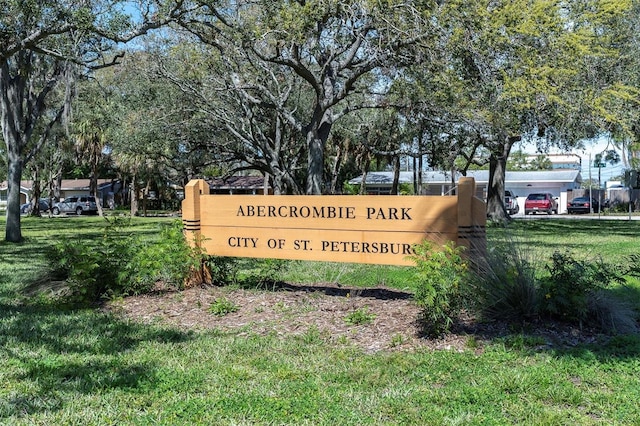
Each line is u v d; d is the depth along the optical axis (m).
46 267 9.92
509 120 14.79
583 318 5.82
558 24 13.49
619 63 16.58
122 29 12.27
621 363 4.91
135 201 44.00
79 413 4.13
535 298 5.88
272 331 6.21
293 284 8.64
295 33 14.72
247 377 4.84
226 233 8.02
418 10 13.79
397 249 6.93
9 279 10.20
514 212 40.69
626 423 3.81
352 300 7.25
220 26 17.73
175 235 8.11
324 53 17.03
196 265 7.93
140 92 23.22
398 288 8.33
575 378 4.66
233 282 8.46
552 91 13.39
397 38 14.38
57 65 18.75
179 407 4.19
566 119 15.21
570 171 51.50
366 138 26.89
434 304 5.52
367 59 16.75
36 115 19.61
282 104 20.41
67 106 15.72
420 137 22.34
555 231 21.50
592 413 4.01
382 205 7.00
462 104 14.77
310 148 18.84
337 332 6.07
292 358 5.32
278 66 21.16
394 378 4.74
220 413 4.10
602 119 15.71
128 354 5.53
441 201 6.65
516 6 13.30
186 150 28.16
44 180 53.78
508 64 13.77
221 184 47.66
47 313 7.25
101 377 4.85
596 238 17.94
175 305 7.33
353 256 7.20
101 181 67.12
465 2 13.20
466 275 5.95
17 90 19.03
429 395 4.34
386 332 5.93
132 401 4.35
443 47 13.95
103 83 23.12
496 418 3.91
